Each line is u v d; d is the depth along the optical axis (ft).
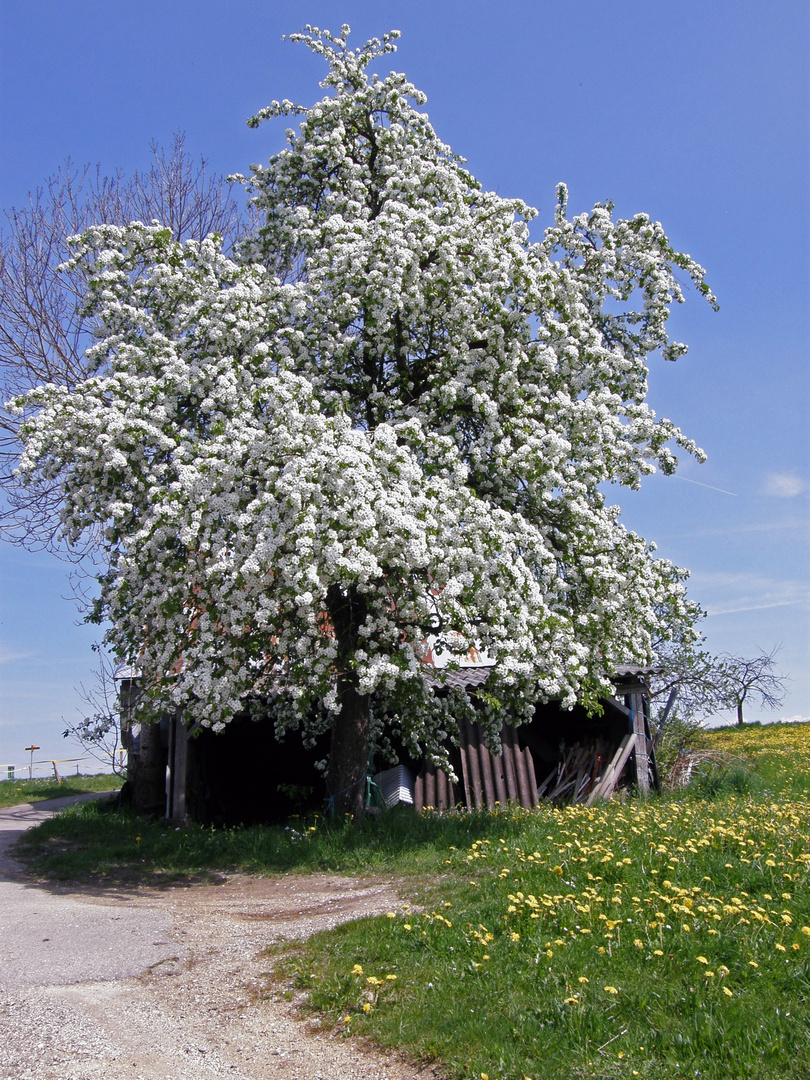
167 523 31.89
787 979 16.96
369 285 36.86
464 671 50.72
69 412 35.22
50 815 59.72
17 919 27.43
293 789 50.31
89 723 54.75
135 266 40.88
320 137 44.11
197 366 36.78
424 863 31.71
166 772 54.08
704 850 26.55
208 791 55.16
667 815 35.29
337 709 34.24
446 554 33.19
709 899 21.36
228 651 33.37
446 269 38.45
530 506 38.88
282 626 34.58
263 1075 15.89
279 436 32.09
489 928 21.26
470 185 45.96
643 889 23.13
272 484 32.27
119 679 54.60
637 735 53.78
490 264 38.29
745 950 18.21
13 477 59.36
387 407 39.93
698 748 69.15
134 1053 16.81
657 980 17.35
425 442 35.73
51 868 37.01
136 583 36.40
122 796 59.11
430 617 34.04
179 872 35.53
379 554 32.01
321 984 19.47
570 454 37.52
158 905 29.63
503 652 34.01
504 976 18.33
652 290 42.86
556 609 37.14
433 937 21.16
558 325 38.60
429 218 39.86
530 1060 14.98
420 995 18.12
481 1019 16.57
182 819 46.98
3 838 46.93
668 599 41.11
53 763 101.71
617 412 39.70
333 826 38.45
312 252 42.32
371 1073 15.66
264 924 26.13
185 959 22.65
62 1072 15.90
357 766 40.57
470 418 39.88
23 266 63.41
